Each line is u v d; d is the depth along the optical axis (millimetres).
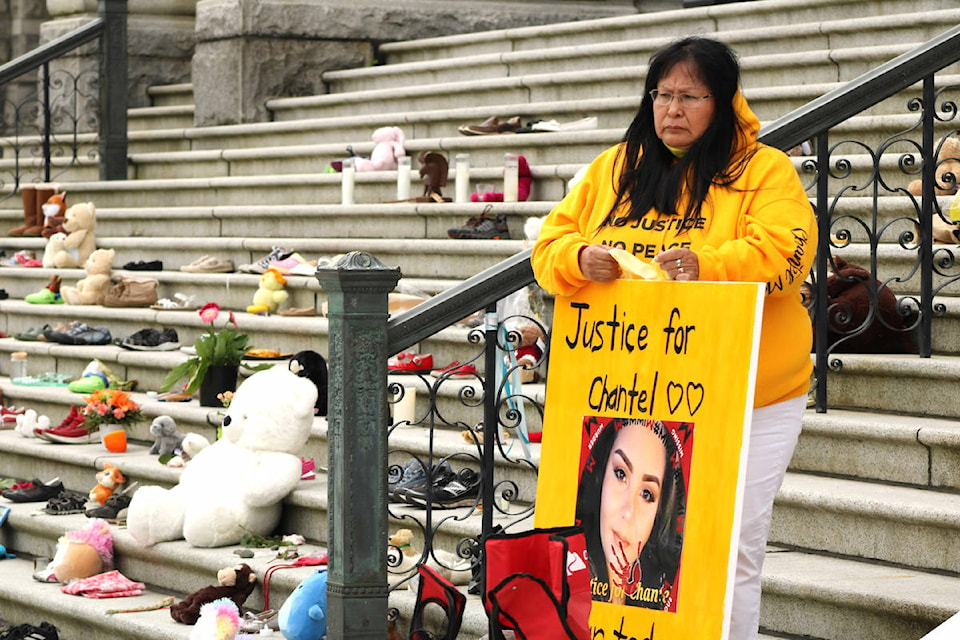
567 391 4023
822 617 4457
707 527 3732
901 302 5738
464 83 10398
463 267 7961
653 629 3811
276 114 11992
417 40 12125
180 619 5719
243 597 5746
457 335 6918
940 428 4988
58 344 8906
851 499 4781
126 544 6457
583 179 4125
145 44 13648
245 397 6301
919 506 4625
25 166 12469
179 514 6301
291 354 7816
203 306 8867
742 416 3676
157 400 7781
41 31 14352
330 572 4465
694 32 10062
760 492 3863
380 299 4438
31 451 7656
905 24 8414
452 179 9055
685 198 3852
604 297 3949
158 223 10336
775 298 3842
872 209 6043
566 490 4000
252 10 11898
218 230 9922
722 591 3699
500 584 3779
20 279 10250
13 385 8594
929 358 5539
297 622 5180
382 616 4453
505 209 8227
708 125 3830
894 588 4375
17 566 6855
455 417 6648
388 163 9633
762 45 9195
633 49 9852
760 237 3689
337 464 4426
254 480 6176
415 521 5383
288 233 9484
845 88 5145
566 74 9727
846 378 5609
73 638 6105
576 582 3787
